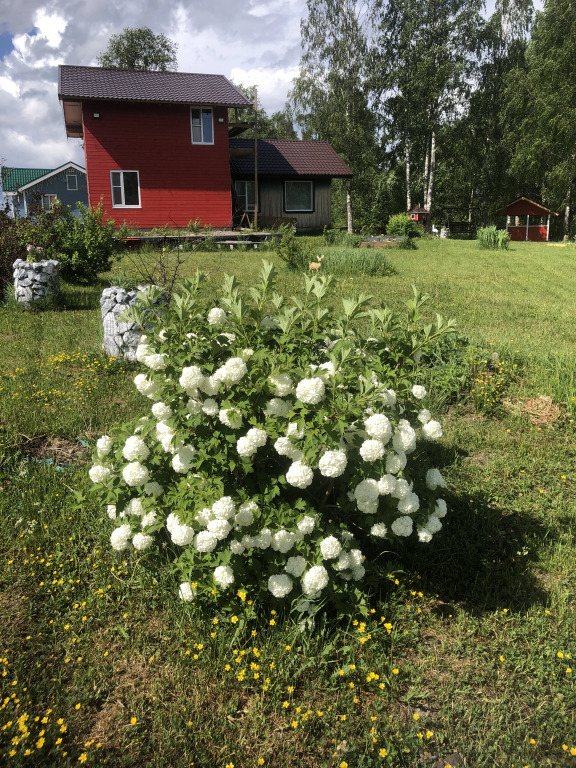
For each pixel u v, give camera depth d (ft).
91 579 11.74
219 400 10.20
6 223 42.45
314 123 123.85
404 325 11.95
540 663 9.84
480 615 11.14
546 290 48.21
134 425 11.37
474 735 8.73
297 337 10.75
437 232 125.70
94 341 28.02
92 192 73.61
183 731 8.59
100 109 71.82
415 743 8.43
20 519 13.17
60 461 16.19
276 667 9.61
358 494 9.81
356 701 9.22
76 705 8.96
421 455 17.03
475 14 116.37
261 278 11.14
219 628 10.26
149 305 11.10
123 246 63.21
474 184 145.69
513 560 12.75
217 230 78.23
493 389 21.57
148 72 82.02
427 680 9.66
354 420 10.00
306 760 8.39
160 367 10.36
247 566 10.16
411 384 11.59
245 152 80.84
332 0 114.42
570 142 115.03
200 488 9.82
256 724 8.74
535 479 16.31
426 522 10.88
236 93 78.28
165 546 11.69
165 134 74.49
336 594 10.22
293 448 9.62
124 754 8.36
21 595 11.25
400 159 139.64
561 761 8.22
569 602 11.48
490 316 36.58
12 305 36.60
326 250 62.95
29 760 8.17
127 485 11.03
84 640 10.19
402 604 11.27
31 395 20.30
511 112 124.47
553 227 149.89
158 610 11.03
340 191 153.17
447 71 114.52
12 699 8.98
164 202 76.02
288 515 9.80
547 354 25.86
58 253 43.57
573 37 113.50
